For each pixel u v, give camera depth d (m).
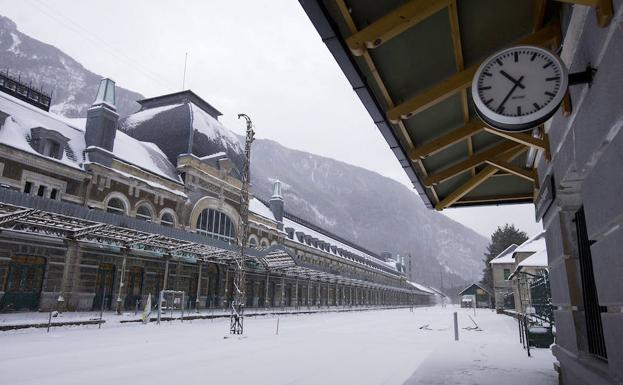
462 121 6.69
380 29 4.21
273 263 48.44
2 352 12.95
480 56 5.31
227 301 43.75
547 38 4.89
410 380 7.93
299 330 25.53
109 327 22.34
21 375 9.47
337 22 4.35
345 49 4.43
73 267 29.00
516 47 4.12
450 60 5.25
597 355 4.91
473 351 13.27
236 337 19.58
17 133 28.41
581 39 3.89
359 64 4.95
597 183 3.73
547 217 6.65
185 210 39.94
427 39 4.77
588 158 3.95
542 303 19.42
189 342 17.17
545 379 8.05
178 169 41.53
